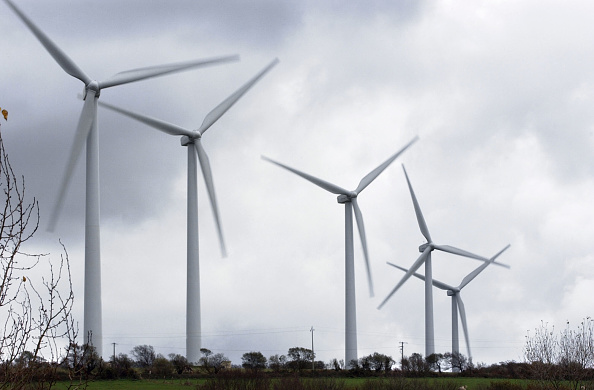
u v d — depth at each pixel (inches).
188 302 3344.0
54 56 2568.9
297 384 2160.4
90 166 2987.2
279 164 3486.7
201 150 3157.0
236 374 2279.8
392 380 2463.1
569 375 1405.0
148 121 3070.9
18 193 440.5
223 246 2999.5
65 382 1310.3
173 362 3176.7
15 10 2496.3
